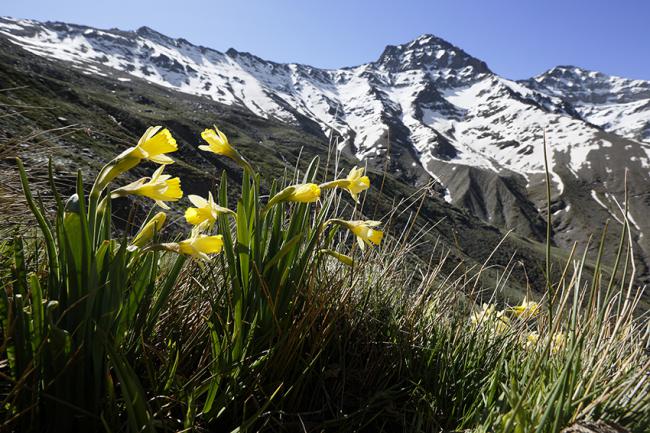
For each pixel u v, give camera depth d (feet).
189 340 5.14
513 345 6.64
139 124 210.79
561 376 3.79
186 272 6.12
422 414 5.18
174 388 4.47
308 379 5.21
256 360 4.80
